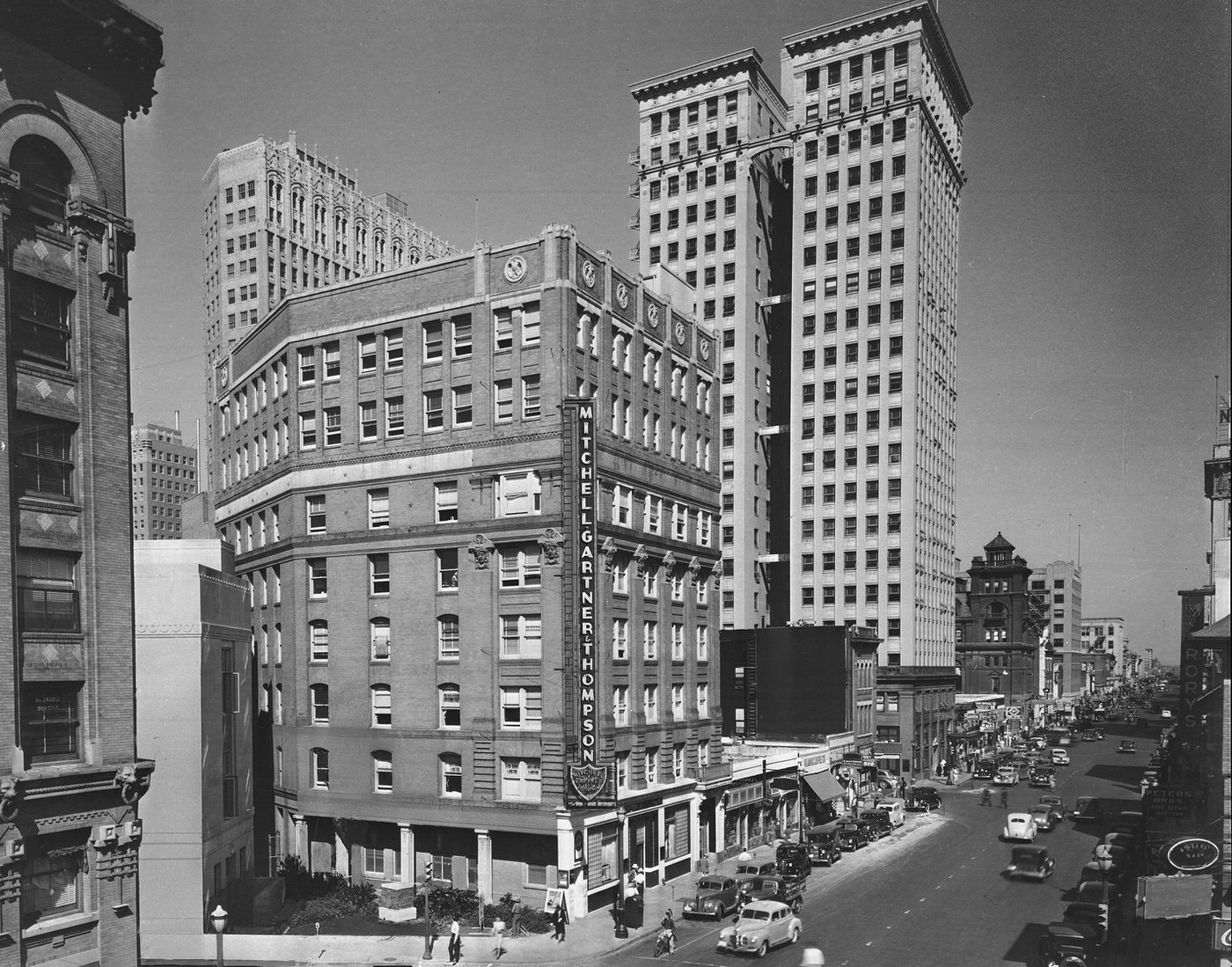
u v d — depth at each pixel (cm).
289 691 5166
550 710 4403
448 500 4762
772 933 3481
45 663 2572
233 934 3838
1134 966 3016
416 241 14900
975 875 4638
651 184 10562
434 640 4709
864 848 5412
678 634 5550
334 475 5047
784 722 7588
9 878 2398
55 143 2659
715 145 10331
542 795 4375
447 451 4734
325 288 5147
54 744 2598
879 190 9669
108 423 2784
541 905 4325
